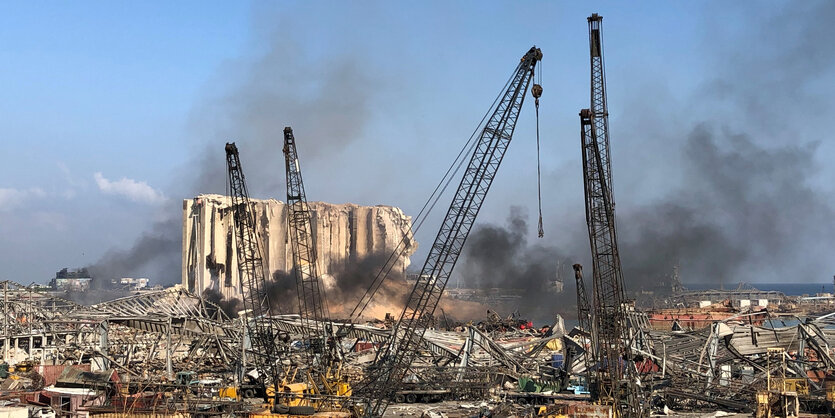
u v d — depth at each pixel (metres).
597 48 152.75
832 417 130.50
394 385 136.62
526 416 134.25
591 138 121.69
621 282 123.06
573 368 184.00
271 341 172.62
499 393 163.12
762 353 186.62
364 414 130.88
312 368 157.50
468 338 185.38
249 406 131.00
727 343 185.62
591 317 158.88
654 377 162.12
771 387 144.75
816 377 175.88
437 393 158.38
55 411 123.06
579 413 124.06
